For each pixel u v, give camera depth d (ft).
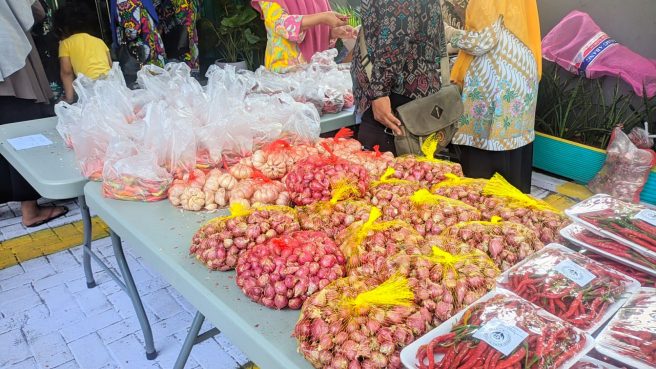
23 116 9.77
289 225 3.86
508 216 4.01
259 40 14.76
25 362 6.72
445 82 6.59
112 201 5.01
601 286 3.01
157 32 11.44
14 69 8.94
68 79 11.23
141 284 8.48
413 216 4.04
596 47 10.73
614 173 9.96
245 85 7.22
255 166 5.24
